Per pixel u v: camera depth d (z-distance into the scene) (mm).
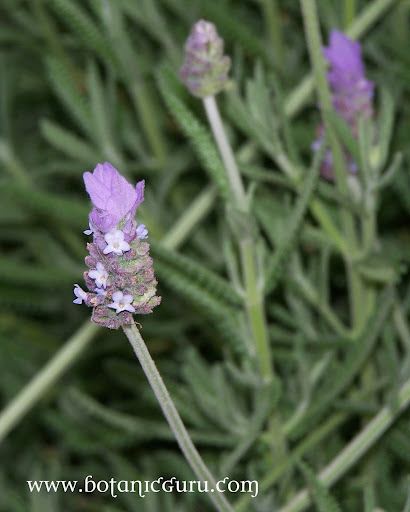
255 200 448
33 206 510
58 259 624
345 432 507
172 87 470
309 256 519
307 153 545
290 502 419
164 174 558
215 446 499
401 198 518
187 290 419
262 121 432
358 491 462
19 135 683
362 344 421
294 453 433
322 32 599
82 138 685
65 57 646
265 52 530
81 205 492
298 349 427
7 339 589
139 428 465
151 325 536
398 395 412
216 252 564
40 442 593
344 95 417
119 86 634
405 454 445
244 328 422
